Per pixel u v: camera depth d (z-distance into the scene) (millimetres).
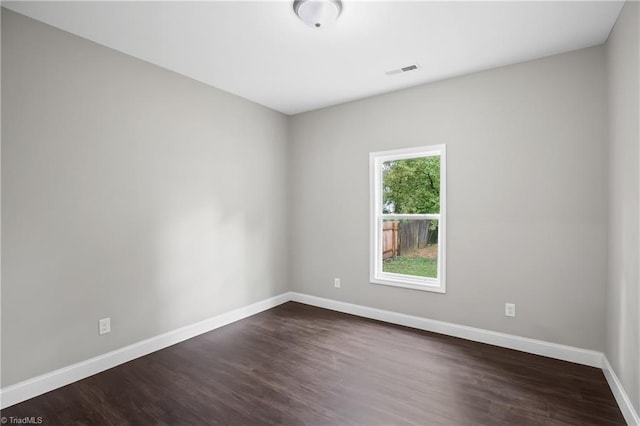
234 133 3832
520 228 3000
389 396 2295
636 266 1918
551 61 2854
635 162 1931
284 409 2156
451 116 3346
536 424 1991
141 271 2955
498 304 3117
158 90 3074
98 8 2176
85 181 2578
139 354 2914
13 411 2133
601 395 2287
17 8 2172
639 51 1835
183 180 3297
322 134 4309
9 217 2201
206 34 2525
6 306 2197
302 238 4531
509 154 3047
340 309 4180
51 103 2387
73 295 2518
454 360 2822
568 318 2799
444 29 2451
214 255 3609
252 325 3693
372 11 2225
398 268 3834
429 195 3637
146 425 2002
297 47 2730
